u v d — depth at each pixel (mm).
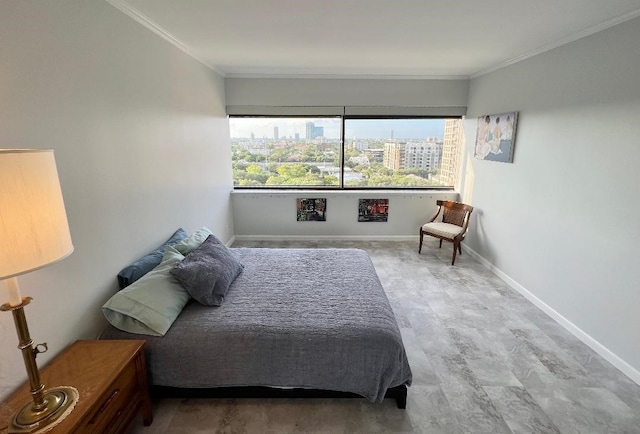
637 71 2109
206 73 3770
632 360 2172
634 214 2146
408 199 4949
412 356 2381
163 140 2723
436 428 1797
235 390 1908
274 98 4574
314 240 5070
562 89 2771
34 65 1476
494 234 3863
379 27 2551
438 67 3990
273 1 2057
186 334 1843
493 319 2881
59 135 1624
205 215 3756
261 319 1967
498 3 2074
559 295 2828
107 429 1422
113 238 2064
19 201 995
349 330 1878
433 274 3832
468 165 4551
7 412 1275
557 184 2840
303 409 1919
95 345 1674
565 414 1887
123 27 2146
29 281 1466
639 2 1996
